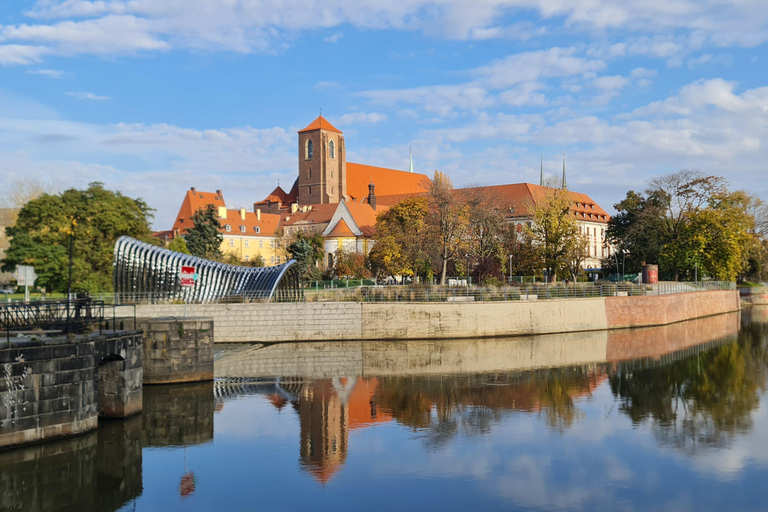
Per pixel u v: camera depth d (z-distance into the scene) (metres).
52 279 79.62
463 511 26.67
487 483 29.69
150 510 26.66
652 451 34.22
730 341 77.69
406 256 112.88
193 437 36.09
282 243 165.88
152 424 38.31
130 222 88.50
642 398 46.50
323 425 38.81
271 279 76.50
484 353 66.81
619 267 137.00
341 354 65.75
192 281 63.94
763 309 132.00
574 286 89.25
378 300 78.75
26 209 84.31
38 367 29.58
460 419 40.47
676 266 117.25
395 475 30.67
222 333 72.31
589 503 27.62
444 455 33.50
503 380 52.75
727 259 117.19
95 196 88.12
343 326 74.62
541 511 26.75
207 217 133.38
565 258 107.25
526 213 164.00
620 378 53.88
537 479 30.19
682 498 28.14
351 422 39.53
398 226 124.12
